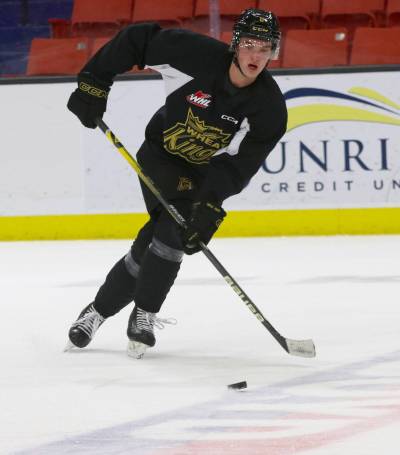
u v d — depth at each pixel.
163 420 6.61
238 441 6.05
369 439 6.03
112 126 18.73
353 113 18.39
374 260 15.38
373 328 10.16
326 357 8.76
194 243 8.45
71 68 20.48
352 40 21.72
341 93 18.42
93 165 18.81
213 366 8.42
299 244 17.58
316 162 18.50
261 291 12.79
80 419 6.68
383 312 11.11
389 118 18.33
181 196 8.84
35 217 19.00
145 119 18.66
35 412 6.89
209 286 13.24
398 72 18.30
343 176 18.48
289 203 18.59
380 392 7.35
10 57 22.09
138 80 18.62
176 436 6.20
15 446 6.02
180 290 12.95
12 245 18.44
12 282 14.04
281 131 8.55
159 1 22.30
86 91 8.95
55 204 18.97
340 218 18.53
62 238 19.00
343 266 14.84
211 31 20.22
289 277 13.92
